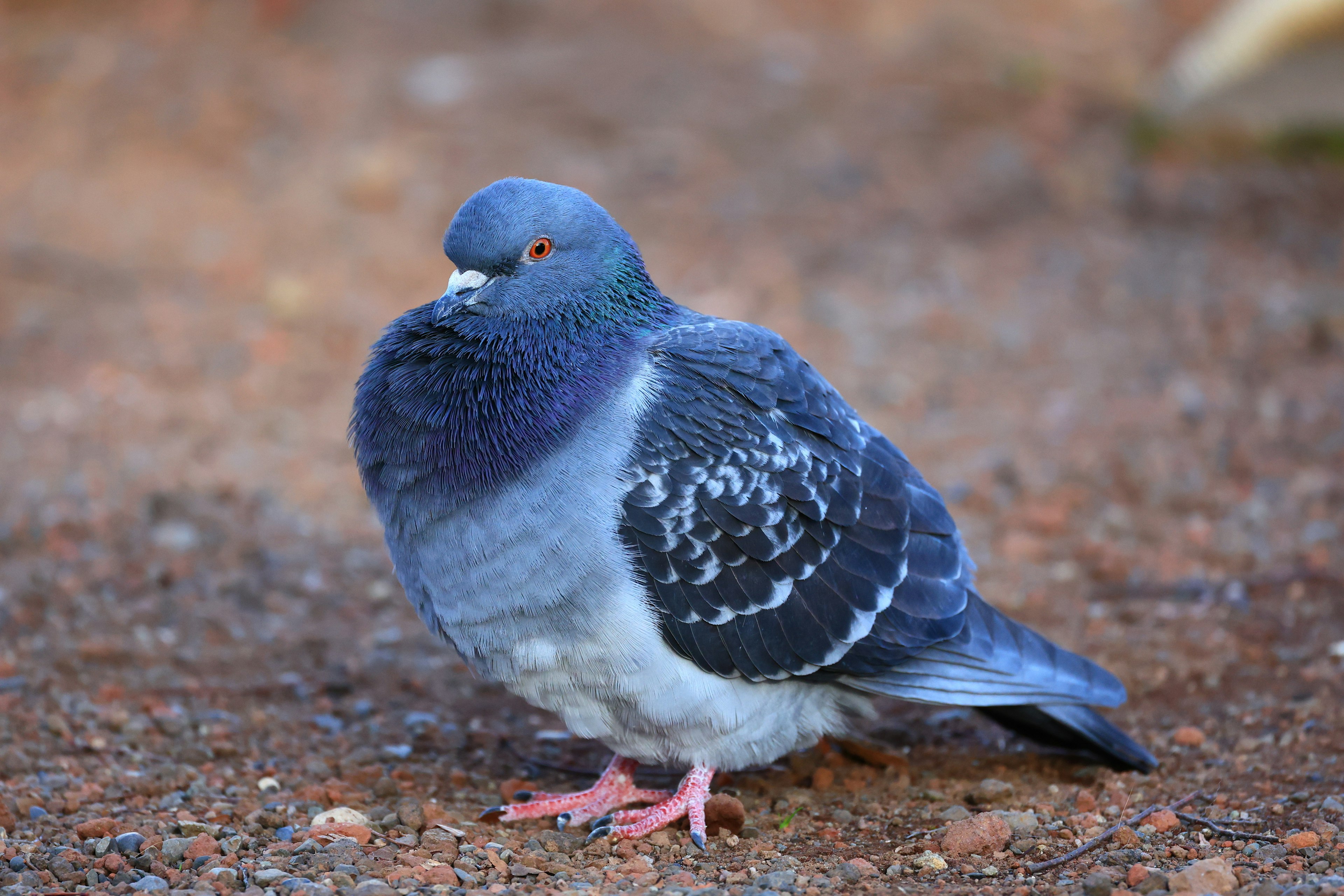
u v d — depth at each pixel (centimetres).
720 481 740
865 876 700
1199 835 741
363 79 2391
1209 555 1148
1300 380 1477
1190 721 912
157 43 2523
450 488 734
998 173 2122
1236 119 2184
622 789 823
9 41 2542
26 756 842
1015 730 884
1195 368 1544
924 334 1667
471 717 979
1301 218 1995
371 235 1952
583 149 2167
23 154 2178
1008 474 1306
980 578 1138
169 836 736
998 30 2748
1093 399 1489
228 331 1697
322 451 1425
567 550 721
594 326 784
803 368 811
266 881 668
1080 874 697
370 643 1079
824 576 762
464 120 2253
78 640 1045
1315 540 1148
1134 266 1839
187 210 2012
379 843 736
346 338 1689
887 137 2238
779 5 2759
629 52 2517
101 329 1694
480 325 776
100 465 1368
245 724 933
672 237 1931
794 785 858
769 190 2069
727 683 758
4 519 1244
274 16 2598
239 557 1202
